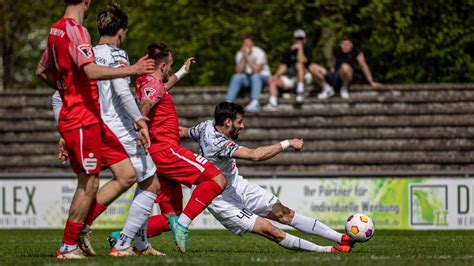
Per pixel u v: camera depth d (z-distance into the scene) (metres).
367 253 23.28
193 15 71.94
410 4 66.25
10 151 55.72
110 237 22.98
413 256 22.19
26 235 38.41
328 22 65.75
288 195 43.16
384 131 53.03
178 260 20.31
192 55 71.88
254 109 52.91
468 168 51.75
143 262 19.72
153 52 22.86
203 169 22.78
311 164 52.12
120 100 20.94
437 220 42.16
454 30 66.56
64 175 44.53
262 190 24.06
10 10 78.44
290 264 19.41
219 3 71.56
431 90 54.34
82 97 20.50
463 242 30.64
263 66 53.22
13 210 44.97
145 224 22.70
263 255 22.62
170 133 23.08
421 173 42.38
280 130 53.31
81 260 20.31
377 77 68.75
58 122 20.81
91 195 20.84
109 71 19.86
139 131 21.03
